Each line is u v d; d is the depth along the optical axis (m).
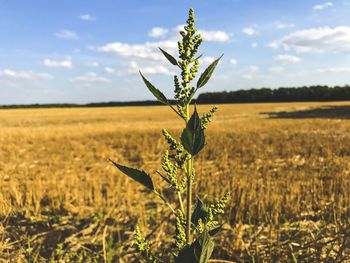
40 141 5.91
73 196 2.41
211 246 0.53
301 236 1.65
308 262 1.44
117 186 2.54
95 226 1.93
